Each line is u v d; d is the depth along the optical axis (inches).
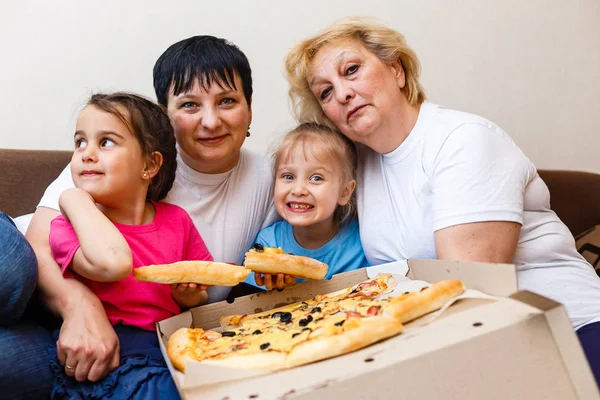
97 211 33.4
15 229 32.1
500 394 22.1
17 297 30.4
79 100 62.1
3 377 28.9
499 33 76.6
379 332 23.8
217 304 34.7
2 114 60.0
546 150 79.7
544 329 22.8
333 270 48.7
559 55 79.3
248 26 67.7
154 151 39.6
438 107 44.1
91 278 32.3
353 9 71.4
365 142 44.1
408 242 42.0
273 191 51.3
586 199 62.6
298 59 45.8
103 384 30.4
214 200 47.2
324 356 23.1
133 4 63.2
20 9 59.8
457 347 22.0
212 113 42.5
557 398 22.5
